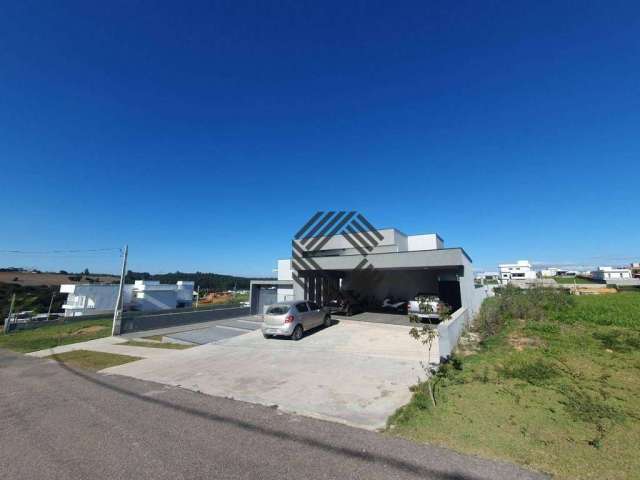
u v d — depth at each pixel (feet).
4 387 24.73
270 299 73.00
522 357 24.70
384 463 11.67
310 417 16.65
